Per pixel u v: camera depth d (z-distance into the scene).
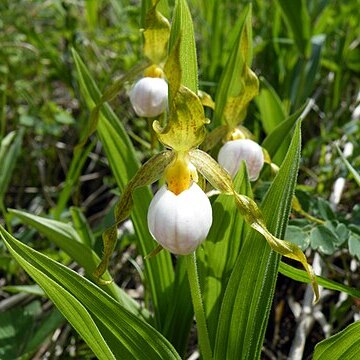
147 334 0.14
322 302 0.23
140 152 0.32
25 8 0.38
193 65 0.15
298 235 0.18
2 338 0.20
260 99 0.25
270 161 0.19
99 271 0.14
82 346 0.22
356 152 0.25
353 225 0.18
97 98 0.20
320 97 0.34
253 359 0.15
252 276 0.14
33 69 0.36
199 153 0.14
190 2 0.38
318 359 0.13
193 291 0.14
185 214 0.13
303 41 0.28
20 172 0.33
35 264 0.14
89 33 0.37
